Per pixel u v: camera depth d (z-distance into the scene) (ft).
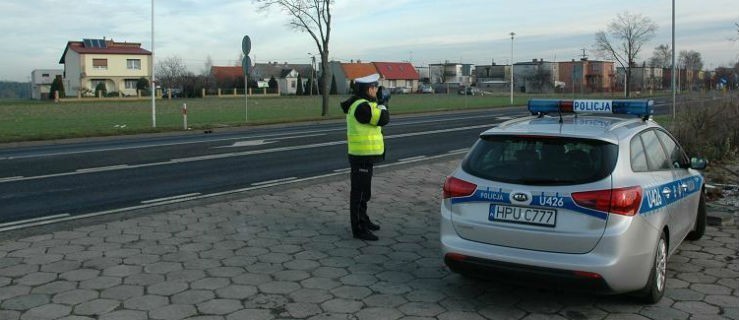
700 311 14.48
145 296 15.39
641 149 15.75
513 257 13.94
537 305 14.96
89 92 242.78
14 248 19.44
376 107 20.61
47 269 17.39
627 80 193.16
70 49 271.49
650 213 14.29
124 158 42.57
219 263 18.19
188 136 63.93
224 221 23.40
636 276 13.74
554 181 13.94
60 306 14.66
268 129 73.26
